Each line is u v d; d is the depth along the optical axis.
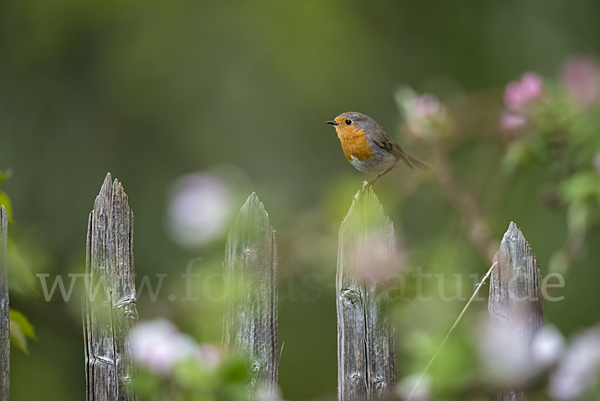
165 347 4.61
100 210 4.98
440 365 4.28
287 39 13.01
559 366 4.76
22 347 5.05
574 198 7.29
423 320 5.25
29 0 12.30
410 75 13.72
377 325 5.16
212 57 13.09
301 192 12.91
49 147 12.30
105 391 4.95
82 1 12.42
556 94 7.78
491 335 4.38
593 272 12.48
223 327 5.09
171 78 12.90
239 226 5.09
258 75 13.10
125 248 4.97
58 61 12.59
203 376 4.42
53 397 11.06
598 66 7.62
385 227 5.20
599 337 4.82
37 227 8.88
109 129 12.71
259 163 13.02
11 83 12.33
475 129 10.39
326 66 13.06
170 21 13.01
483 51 13.85
